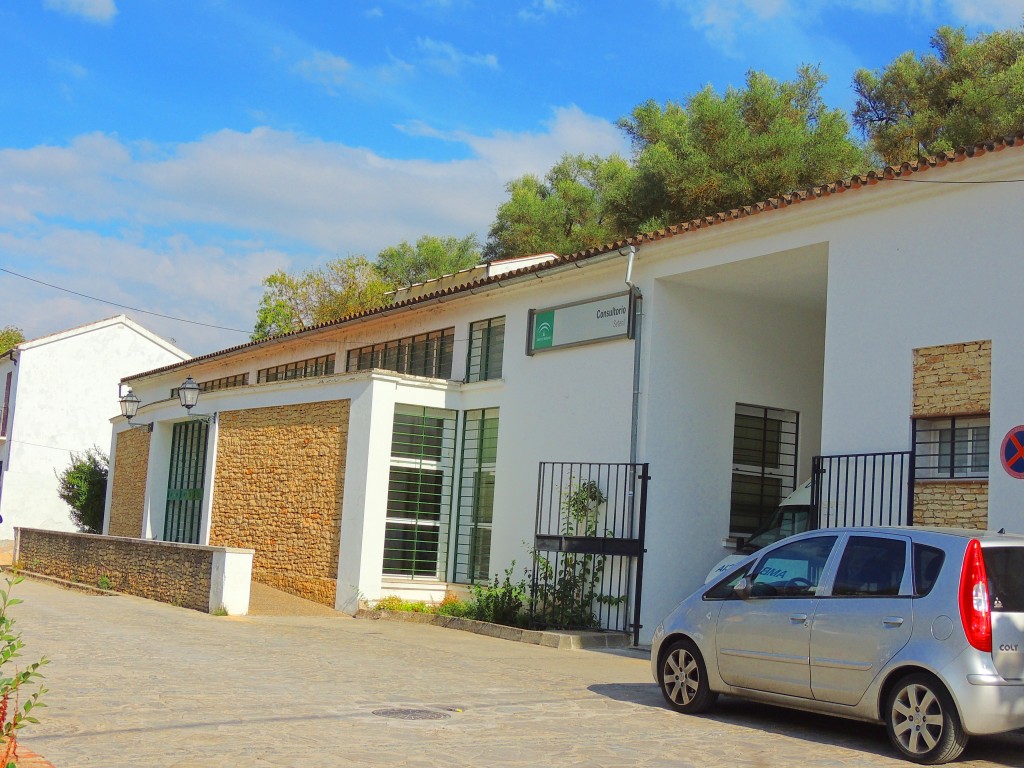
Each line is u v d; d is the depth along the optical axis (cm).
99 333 4338
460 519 1955
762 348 1725
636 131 3906
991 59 3045
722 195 3127
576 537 1580
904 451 1223
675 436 1608
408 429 1922
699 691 888
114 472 3150
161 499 2730
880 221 1297
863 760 732
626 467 1591
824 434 1335
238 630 1445
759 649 838
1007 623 716
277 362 2745
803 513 1493
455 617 1672
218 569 1698
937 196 1235
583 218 4309
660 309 1612
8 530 4116
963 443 1198
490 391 1917
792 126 3228
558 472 1736
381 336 2281
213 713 786
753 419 1727
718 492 1645
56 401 4238
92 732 702
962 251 1202
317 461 1988
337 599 1855
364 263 4725
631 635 1526
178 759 636
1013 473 1085
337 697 888
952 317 1202
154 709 792
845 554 806
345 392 1941
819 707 791
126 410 2698
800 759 729
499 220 4481
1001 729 700
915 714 725
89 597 1942
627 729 811
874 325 1290
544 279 1797
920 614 733
